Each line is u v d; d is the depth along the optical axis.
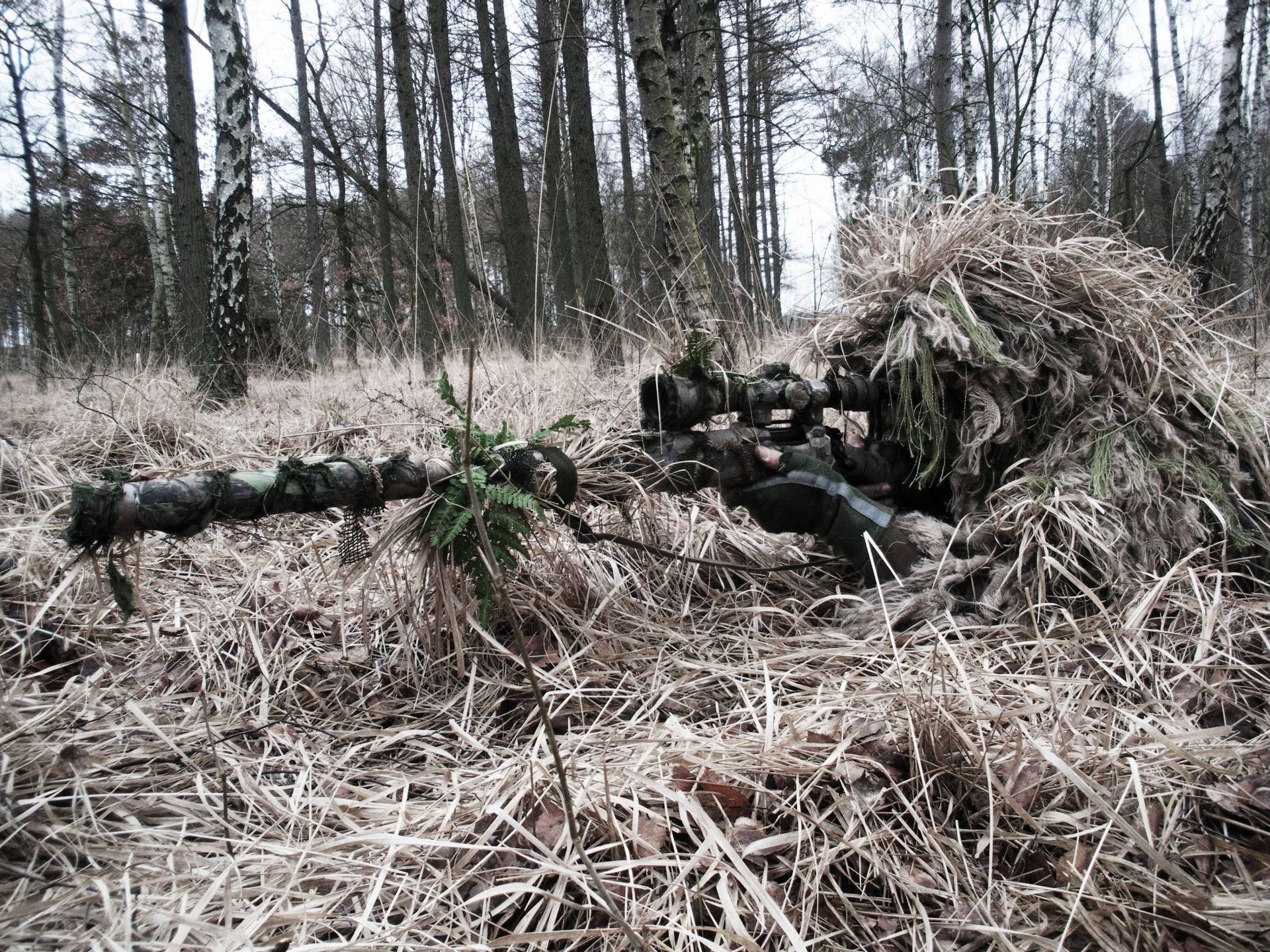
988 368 2.63
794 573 3.01
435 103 11.63
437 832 1.64
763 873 1.49
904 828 1.60
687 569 2.96
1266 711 2.00
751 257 4.89
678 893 1.45
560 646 2.47
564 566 2.69
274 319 10.16
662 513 3.09
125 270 21.53
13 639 2.43
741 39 11.95
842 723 1.85
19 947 1.31
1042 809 1.65
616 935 1.35
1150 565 2.44
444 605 2.31
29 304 14.57
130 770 1.88
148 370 5.76
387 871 1.47
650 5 5.15
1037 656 2.20
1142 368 2.77
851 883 1.53
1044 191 3.38
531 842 1.52
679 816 1.63
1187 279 3.05
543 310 7.08
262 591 2.78
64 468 3.71
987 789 1.65
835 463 2.77
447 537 2.08
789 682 2.24
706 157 11.24
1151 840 1.49
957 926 1.40
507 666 2.42
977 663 2.14
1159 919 1.38
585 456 2.63
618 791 1.67
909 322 2.72
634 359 4.68
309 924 1.40
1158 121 10.30
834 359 3.06
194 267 9.67
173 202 18.16
